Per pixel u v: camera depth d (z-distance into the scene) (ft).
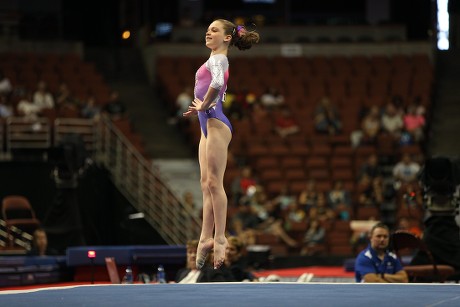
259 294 42.19
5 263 82.38
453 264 72.23
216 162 47.32
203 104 46.80
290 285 49.78
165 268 86.94
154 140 159.53
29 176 125.39
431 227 73.26
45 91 151.84
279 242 130.62
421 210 131.13
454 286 48.52
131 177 135.64
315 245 128.26
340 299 39.01
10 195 124.98
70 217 95.91
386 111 159.94
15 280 81.66
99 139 138.31
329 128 156.56
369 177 142.92
